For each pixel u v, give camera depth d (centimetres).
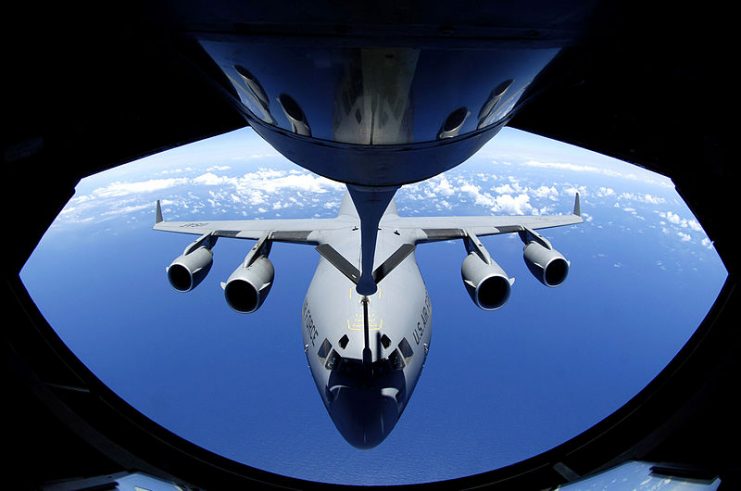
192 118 700
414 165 440
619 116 646
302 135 425
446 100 369
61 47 474
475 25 298
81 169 604
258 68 362
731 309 579
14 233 545
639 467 577
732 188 554
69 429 543
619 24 366
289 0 275
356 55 315
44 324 584
